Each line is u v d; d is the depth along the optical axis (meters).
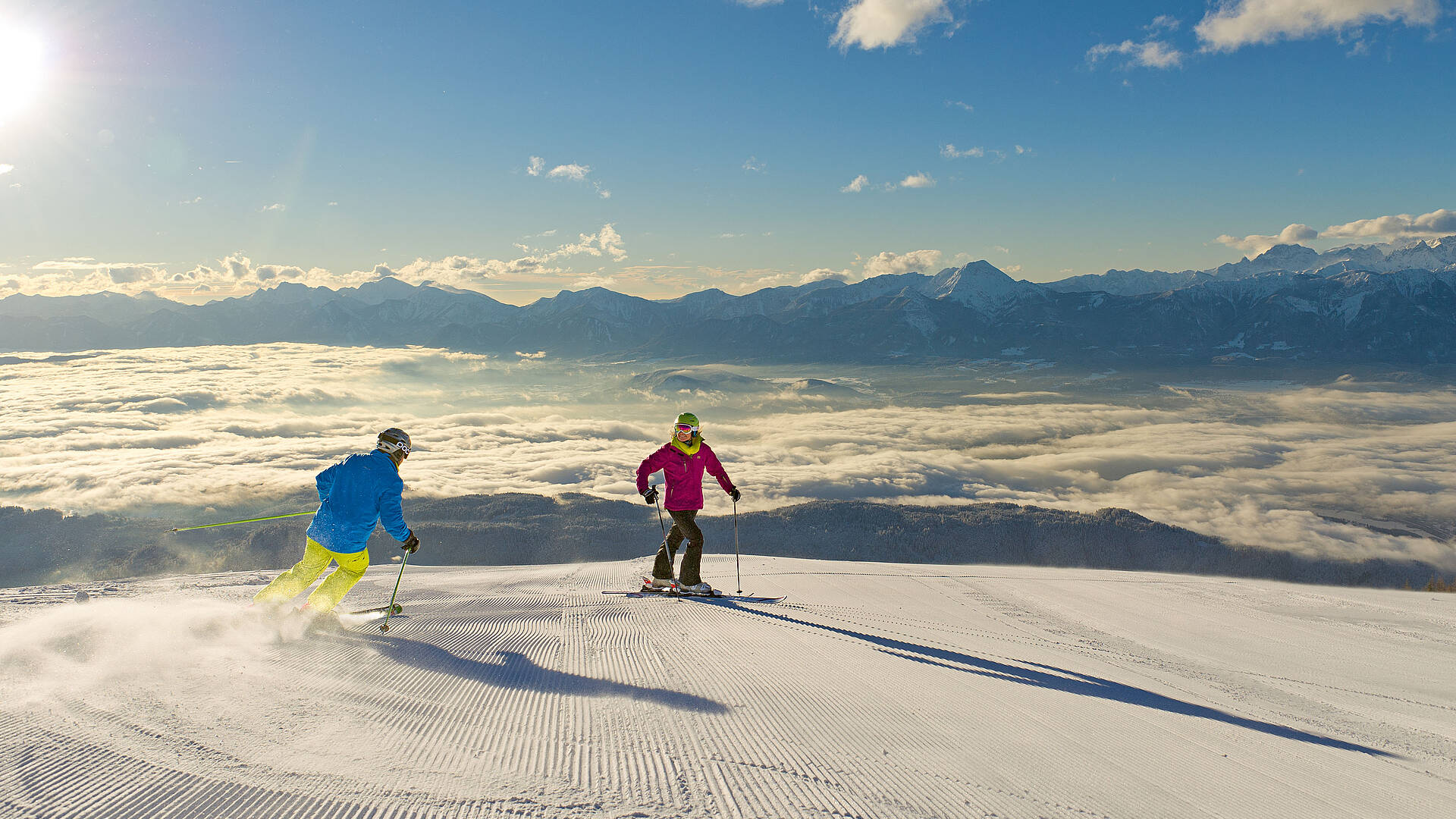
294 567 5.20
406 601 7.42
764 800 2.35
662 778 2.51
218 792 2.14
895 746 3.07
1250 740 3.75
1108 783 2.85
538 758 2.63
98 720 2.71
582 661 4.47
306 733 2.73
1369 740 4.12
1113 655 6.47
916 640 6.13
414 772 2.41
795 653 4.96
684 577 8.10
